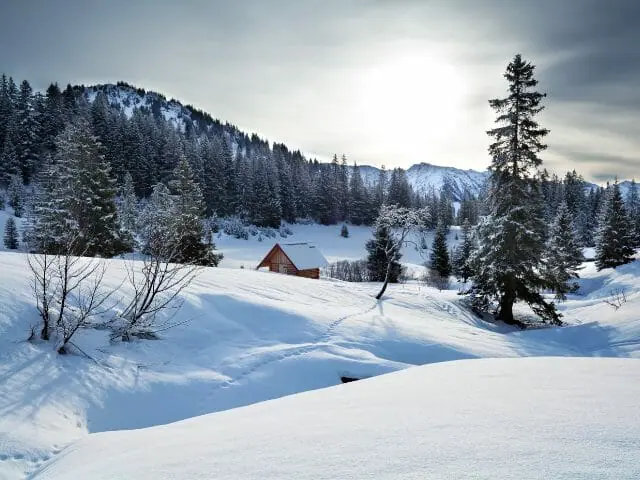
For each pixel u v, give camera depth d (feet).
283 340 35.99
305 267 134.00
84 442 13.14
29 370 18.89
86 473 8.52
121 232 100.68
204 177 247.09
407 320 62.18
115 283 32.76
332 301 68.95
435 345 42.55
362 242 281.13
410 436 6.89
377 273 151.64
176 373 24.71
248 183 265.95
